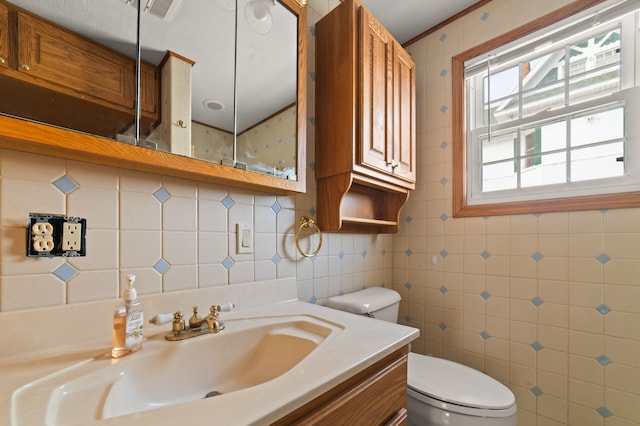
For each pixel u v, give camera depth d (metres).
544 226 1.26
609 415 1.09
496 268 1.39
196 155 0.75
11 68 0.51
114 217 0.69
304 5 1.03
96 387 0.49
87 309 0.64
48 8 0.56
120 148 0.61
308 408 0.47
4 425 0.36
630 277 1.07
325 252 1.28
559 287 1.22
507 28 1.40
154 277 0.75
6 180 0.56
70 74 0.57
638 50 1.14
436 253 1.60
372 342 0.66
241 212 0.95
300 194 1.15
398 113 1.33
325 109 1.19
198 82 0.77
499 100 1.50
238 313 0.90
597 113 1.23
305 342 0.73
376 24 1.20
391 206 1.57
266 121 0.91
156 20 0.70
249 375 0.74
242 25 0.88
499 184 1.49
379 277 1.65
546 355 1.24
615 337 1.09
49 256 0.60
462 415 0.90
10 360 0.54
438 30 1.65
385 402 0.64
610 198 1.12
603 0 1.16
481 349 1.42
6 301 0.55
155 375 0.60
